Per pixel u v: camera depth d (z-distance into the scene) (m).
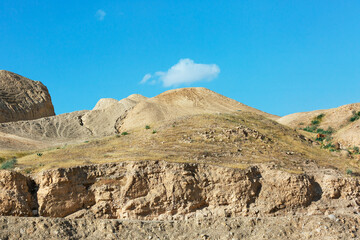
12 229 22.97
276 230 25.36
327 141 47.84
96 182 28.39
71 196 27.31
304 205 29.78
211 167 30.05
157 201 27.98
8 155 37.31
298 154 38.34
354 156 41.59
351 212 29.64
